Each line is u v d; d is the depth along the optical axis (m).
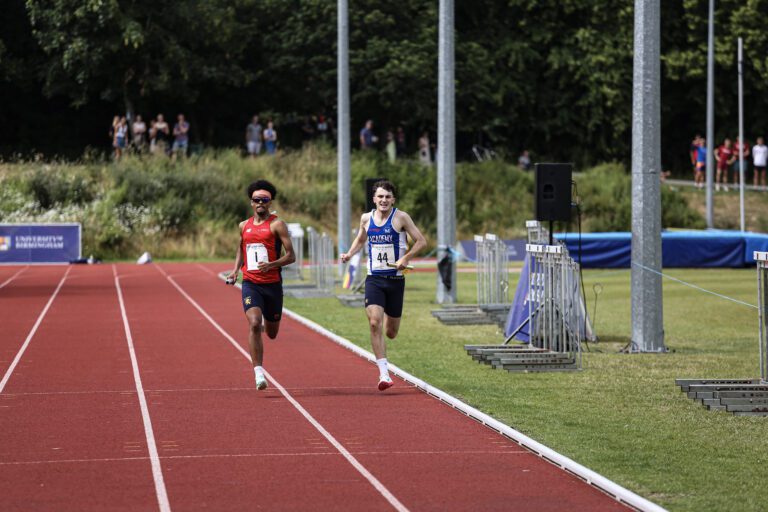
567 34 128.50
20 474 17.61
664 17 131.88
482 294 46.41
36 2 102.50
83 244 87.12
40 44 106.44
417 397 25.12
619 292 56.50
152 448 19.59
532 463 18.47
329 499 16.12
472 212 105.56
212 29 107.81
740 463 18.50
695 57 129.75
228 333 38.34
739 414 22.97
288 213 98.44
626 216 106.00
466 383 27.06
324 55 112.56
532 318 32.75
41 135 116.56
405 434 20.88
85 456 18.94
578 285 35.47
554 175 34.38
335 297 53.50
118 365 30.41
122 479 17.30
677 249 76.38
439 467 18.19
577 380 27.62
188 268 77.06
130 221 90.94
